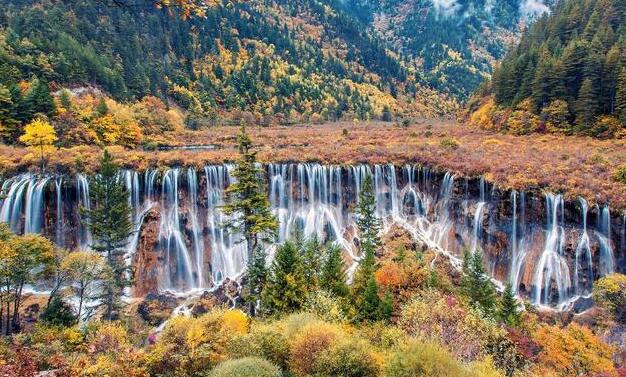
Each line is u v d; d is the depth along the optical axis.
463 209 48.81
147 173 48.38
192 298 42.41
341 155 57.78
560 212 42.88
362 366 15.27
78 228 45.69
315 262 35.09
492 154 58.66
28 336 23.23
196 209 49.25
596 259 40.47
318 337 16.53
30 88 68.38
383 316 26.70
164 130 92.94
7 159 48.84
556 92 79.50
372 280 28.55
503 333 22.81
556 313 37.56
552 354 22.84
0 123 61.81
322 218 52.78
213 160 51.38
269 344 17.08
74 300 36.28
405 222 52.84
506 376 20.36
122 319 34.81
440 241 49.78
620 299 31.66
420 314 22.59
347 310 27.50
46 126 50.06
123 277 40.06
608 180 45.50
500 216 45.84
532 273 42.62
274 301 27.66
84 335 23.70
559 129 76.19
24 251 29.45
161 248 46.16
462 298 30.41
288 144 76.50
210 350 17.36
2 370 12.89
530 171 47.88
